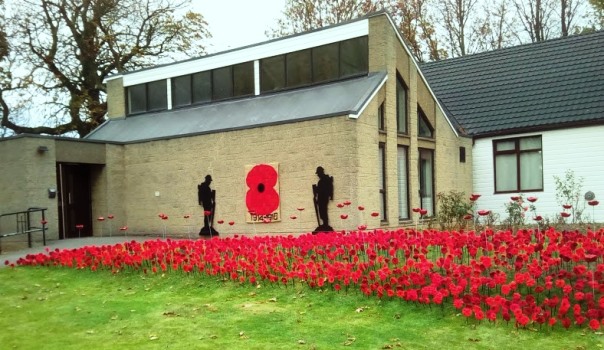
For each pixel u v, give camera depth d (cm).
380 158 1566
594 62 2073
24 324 759
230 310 787
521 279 697
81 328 735
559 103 1981
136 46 3095
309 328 695
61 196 1811
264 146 1557
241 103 1889
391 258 930
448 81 2388
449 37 3744
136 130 2016
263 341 652
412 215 1673
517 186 2008
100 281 1016
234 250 1031
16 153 1666
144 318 767
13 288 973
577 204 1878
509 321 666
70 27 3016
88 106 2991
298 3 3681
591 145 1867
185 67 2066
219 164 1648
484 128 2062
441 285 770
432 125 1831
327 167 1445
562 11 3603
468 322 680
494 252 858
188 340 665
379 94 1563
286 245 1028
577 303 682
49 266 1142
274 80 1848
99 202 1850
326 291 838
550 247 795
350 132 1416
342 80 1695
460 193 1758
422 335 653
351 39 1684
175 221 1742
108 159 1836
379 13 1616
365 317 729
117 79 2241
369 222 1455
